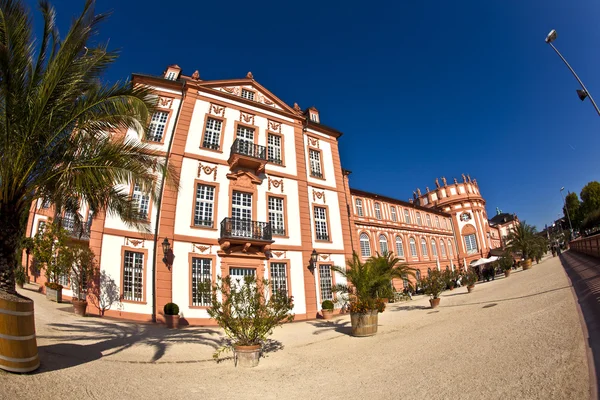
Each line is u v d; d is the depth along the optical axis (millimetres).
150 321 15656
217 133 21078
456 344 8219
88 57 8117
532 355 5867
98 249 15609
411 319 15156
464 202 55312
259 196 21000
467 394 4828
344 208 25453
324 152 26250
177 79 22703
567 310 8766
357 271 13578
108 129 8422
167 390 6406
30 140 7160
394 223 40969
